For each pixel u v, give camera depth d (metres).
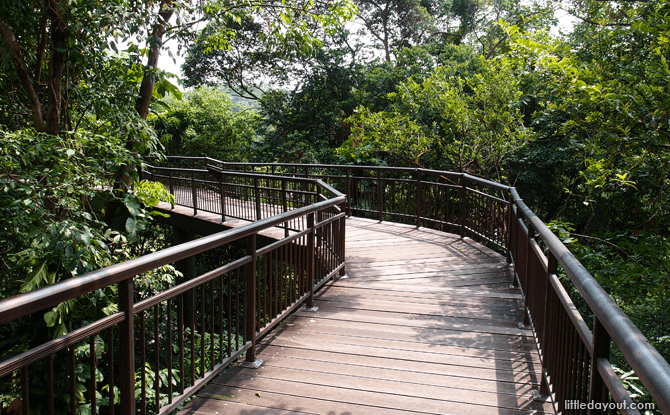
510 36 7.30
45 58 5.26
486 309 4.23
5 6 4.40
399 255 6.36
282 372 3.06
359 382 2.92
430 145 13.01
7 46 4.54
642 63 6.01
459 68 15.62
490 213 6.45
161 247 11.05
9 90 5.15
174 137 21.91
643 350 1.04
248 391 2.81
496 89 10.94
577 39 8.45
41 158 4.33
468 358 3.25
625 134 5.41
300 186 10.18
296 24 7.36
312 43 7.41
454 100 11.94
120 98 5.49
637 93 5.24
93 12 4.58
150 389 4.50
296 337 3.63
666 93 4.89
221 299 2.83
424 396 2.75
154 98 6.57
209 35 6.83
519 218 4.65
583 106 5.83
